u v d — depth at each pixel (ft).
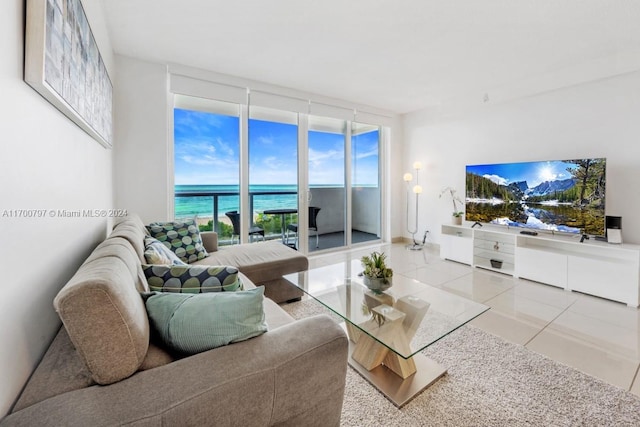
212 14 7.50
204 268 4.28
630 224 9.96
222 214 12.27
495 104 13.28
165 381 2.80
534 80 11.78
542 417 4.71
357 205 16.72
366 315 5.93
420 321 5.74
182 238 8.70
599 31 8.18
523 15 7.45
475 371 5.85
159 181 10.43
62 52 3.53
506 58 9.97
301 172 14.17
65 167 4.03
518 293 9.88
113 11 7.32
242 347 3.29
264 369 3.08
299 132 14.01
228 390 2.85
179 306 3.43
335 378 3.64
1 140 2.37
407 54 9.68
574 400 5.07
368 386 5.43
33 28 2.86
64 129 4.01
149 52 9.55
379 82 12.29
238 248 10.01
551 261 10.49
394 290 7.39
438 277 11.59
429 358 6.26
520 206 11.87
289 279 8.07
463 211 14.78
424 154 16.62
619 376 5.68
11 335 2.48
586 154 10.76
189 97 11.37
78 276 2.92
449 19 7.67
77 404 2.49
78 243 4.65
